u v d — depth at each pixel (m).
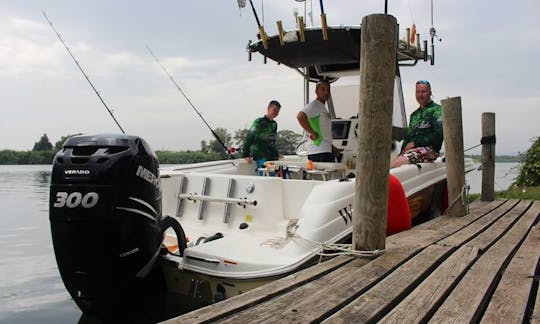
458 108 4.80
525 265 2.84
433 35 6.28
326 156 5.02
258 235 3.47
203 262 2.97
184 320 1.85
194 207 3.88
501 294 2.26
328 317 1.94
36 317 3.18
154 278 3.10
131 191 2.65
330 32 4.80
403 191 4.07
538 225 4.59
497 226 4.30
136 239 2.69
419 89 5.33
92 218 2.55
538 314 2.02
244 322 1.85
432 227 4.15
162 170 4.45
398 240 3.45
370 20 2.78
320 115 5.00
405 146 5.44
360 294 2.26
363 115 2.85
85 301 2.71
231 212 3.69
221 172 5.06
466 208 4.96
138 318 2.95
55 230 2.62
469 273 2.59
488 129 6.64
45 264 4.66
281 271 2.76
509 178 11.34
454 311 2.01
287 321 1.86
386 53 2.78
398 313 1.98
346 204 3.30
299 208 3.62
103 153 2.63
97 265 2.60
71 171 2.60
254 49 5.38
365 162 2.86
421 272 2.56
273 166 4.73
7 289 3.83
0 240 5.85
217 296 2.93
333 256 3.00
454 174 4.88
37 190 12.73
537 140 9.84
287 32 5.00
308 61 5.87
